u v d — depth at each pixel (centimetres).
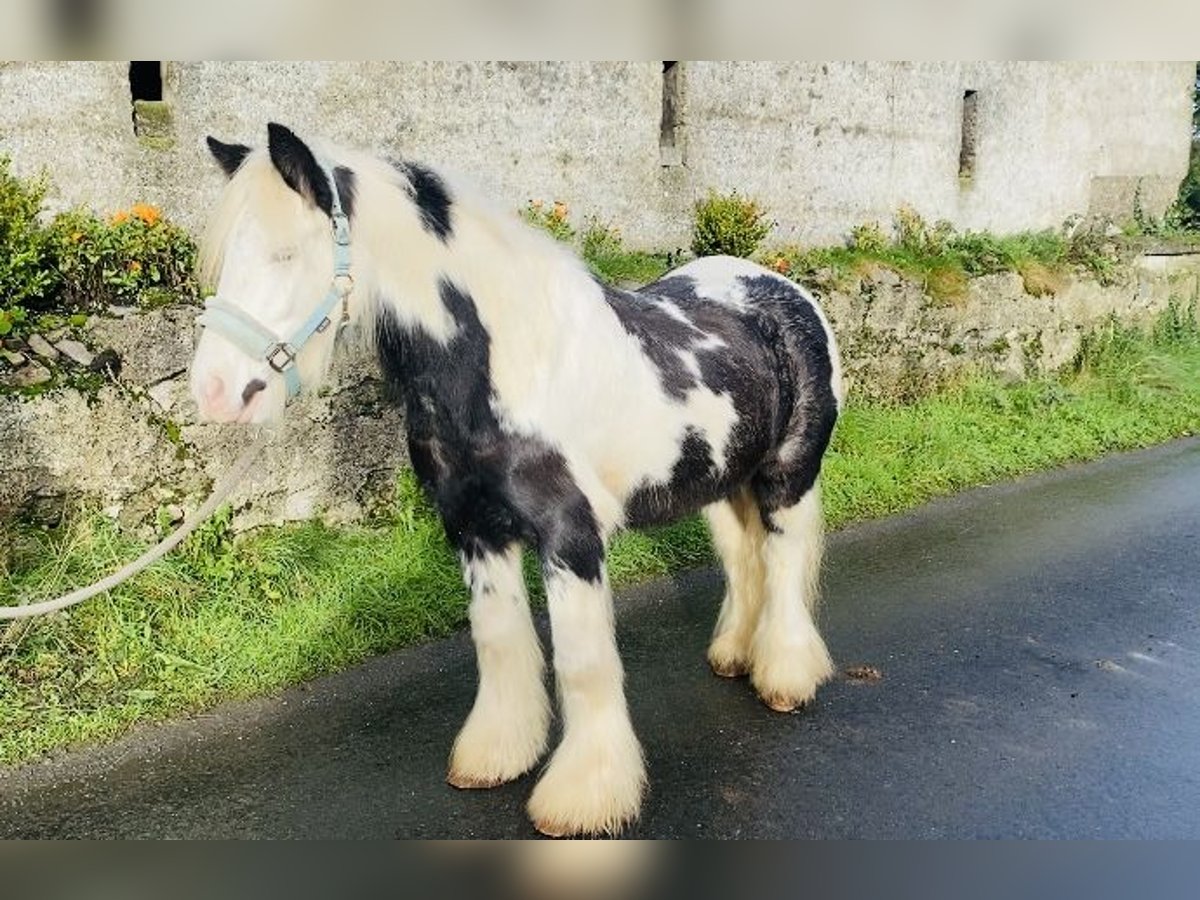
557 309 291
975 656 427
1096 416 838
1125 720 375
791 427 374
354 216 265
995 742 357
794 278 743
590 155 838
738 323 356
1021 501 655
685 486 334
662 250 895
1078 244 1040
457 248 278
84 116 611
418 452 296
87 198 619
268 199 253
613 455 309
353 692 386
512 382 280
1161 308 1048
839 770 337
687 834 301
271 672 392
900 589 501
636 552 520
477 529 306
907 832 303
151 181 638
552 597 294
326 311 260
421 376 281
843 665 417
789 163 973
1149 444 815
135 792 319
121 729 355
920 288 802
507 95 780
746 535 402
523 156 798
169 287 499
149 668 389
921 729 365
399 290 271
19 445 418
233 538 472
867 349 765
